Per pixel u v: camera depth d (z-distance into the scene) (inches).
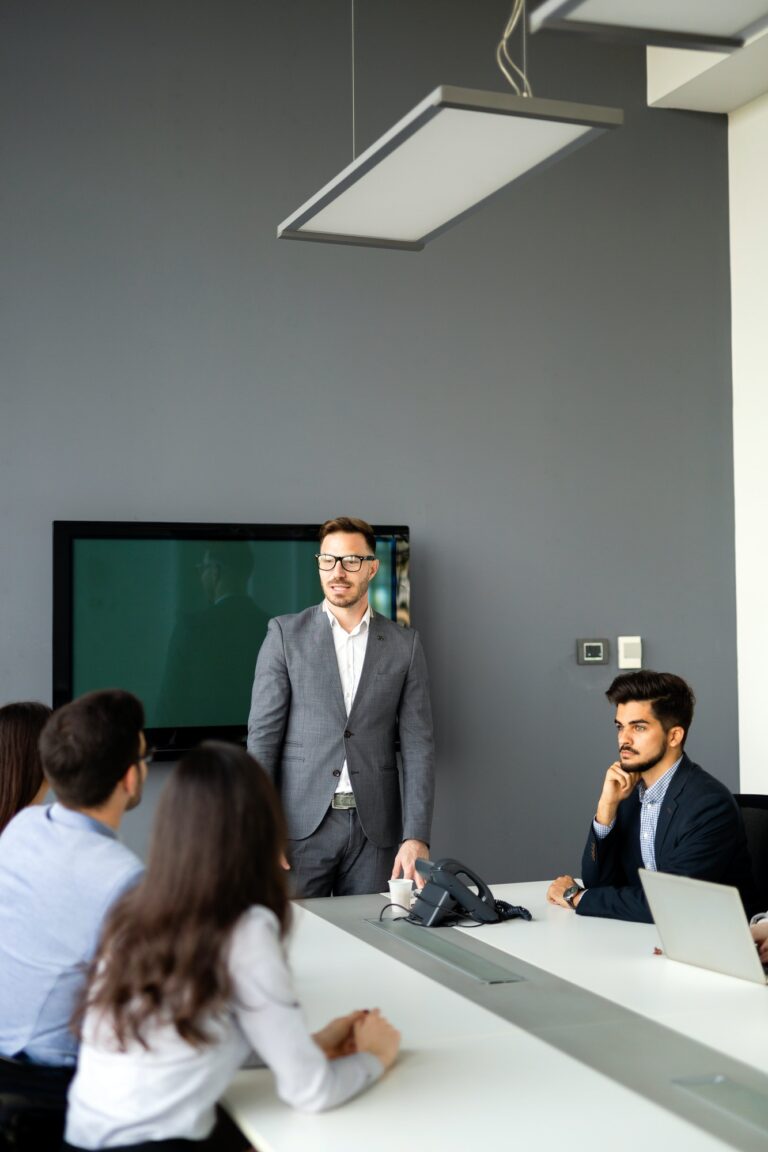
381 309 189.0
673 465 207.2
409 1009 91.4
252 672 177.9
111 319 174.6
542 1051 81.7
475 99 93.1
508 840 194.9
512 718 195.6
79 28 173.5
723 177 211.3
